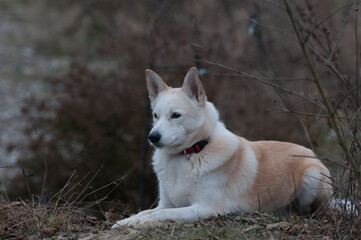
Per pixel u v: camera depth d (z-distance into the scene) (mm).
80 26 26594
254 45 16438
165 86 6758
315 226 5691
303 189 6680
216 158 6227
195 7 18703
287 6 5590
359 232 5129
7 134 15336
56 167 13289
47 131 14102
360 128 5863
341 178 5996
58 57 24797
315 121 9102
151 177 13328
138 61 14836
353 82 8477
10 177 13070
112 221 6473
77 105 14211
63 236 5875
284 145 6941
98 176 13461
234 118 13992
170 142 6238
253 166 6488
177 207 6480
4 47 25359
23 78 21422
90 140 13812
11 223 6164
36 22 28500
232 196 6344
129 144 13867
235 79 14539
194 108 6379
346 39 10750
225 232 5414
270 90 14219
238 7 19062
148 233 5445
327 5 13055
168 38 14820
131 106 14219
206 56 14211
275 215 6422
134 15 22062
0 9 30953
